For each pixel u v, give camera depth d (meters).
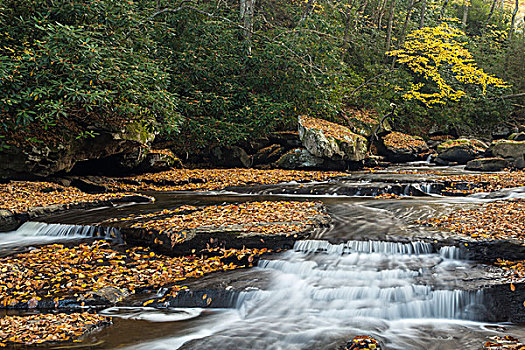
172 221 7.59
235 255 6.61
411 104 22.97
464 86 25.45
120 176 13.17
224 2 17.58
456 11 33.66
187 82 15.63
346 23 21.91
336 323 4.80
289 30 17.80
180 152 16.17
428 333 4.57
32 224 8.02
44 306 5.14
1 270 5.95
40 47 9.86
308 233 7.05
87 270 6.14
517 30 32.16
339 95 19.19
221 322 4.87
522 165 16.12
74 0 11.12
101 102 9.98
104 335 4.46
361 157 16.55
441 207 8.99
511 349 4.07
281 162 16.11
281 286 5.60
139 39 12.95
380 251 6.57
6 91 9.41
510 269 5.79
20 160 10.00
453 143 20.14
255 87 17.41
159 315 5.06
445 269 5.92
